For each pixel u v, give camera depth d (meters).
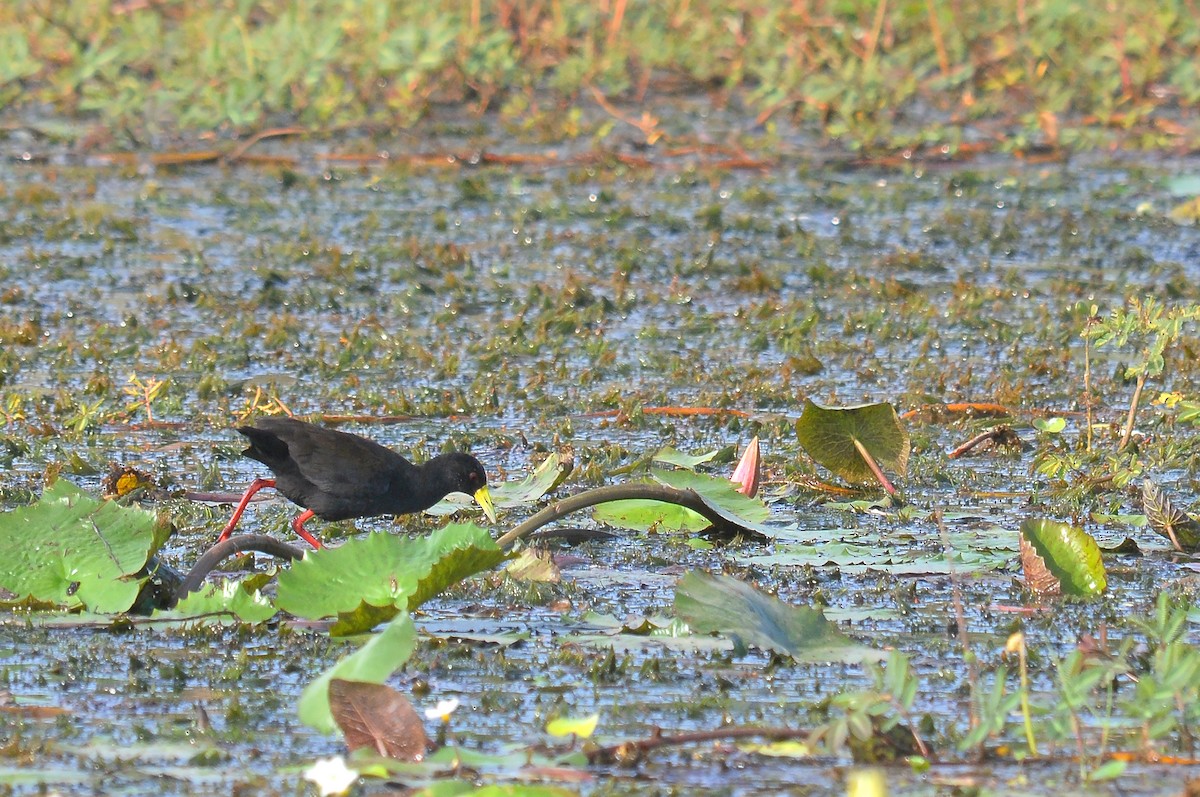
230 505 11.05
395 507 10.49
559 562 9.63
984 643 8.21
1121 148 23.25
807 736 6.80
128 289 16.97
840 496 11.31
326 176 21.53
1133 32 25.00
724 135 23.50
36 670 7.68
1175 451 11.78
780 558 9.78
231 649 8.00
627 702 7.35
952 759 6.67
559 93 25.12
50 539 8.58
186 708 7.23
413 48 24.36
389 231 19.36
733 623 7.75
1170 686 6.48
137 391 13.12
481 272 17.78
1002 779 6.45
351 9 25.84
